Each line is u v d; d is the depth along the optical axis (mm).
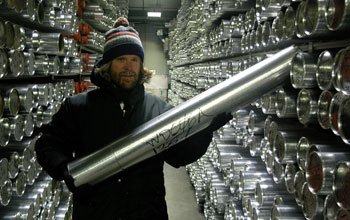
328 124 1043
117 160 1021
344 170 905
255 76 1004
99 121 1219
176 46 7172
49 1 1891
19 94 1550
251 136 1817
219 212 2502
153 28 10633
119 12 5812
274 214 1394
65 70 2508
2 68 1341
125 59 1183
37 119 1944
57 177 1124
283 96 1310
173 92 8250
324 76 1041
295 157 1263
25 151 1686
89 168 1033
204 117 1006
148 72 1327
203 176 3281
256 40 1631
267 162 1552
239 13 2180
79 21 3623
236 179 1955
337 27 899
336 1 914
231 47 2135
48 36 1944
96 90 1309
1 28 1347
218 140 2564
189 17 4648
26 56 1621
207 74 3088
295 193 1260
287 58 1051
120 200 1168
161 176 1258
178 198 3857
